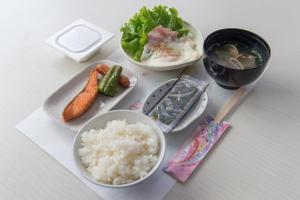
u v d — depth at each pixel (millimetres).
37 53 644
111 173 396
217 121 490
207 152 454
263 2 703
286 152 451
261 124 488
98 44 609
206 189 420
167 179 431
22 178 446
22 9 765
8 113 534
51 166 457
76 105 512
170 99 508
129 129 437
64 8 755
